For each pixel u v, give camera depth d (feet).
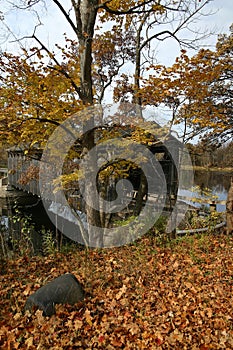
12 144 21.58
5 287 15.46
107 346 10.53
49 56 19.30
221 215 30.19
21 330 11.20
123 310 13.01
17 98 18.35
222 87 41.45
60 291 12.91
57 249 23.34
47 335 10.93
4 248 22.27
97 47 31.19
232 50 37.91
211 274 16.74
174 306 13.20
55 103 19.17
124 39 33.09
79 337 11.02
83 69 21.15
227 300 13.60
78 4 21.33
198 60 18.97
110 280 16.19
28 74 18.48
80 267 18.69
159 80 19.94
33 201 50.37
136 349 10.46
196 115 21.58
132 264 18.97
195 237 25.09
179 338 10.88
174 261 19.20
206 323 11.91
